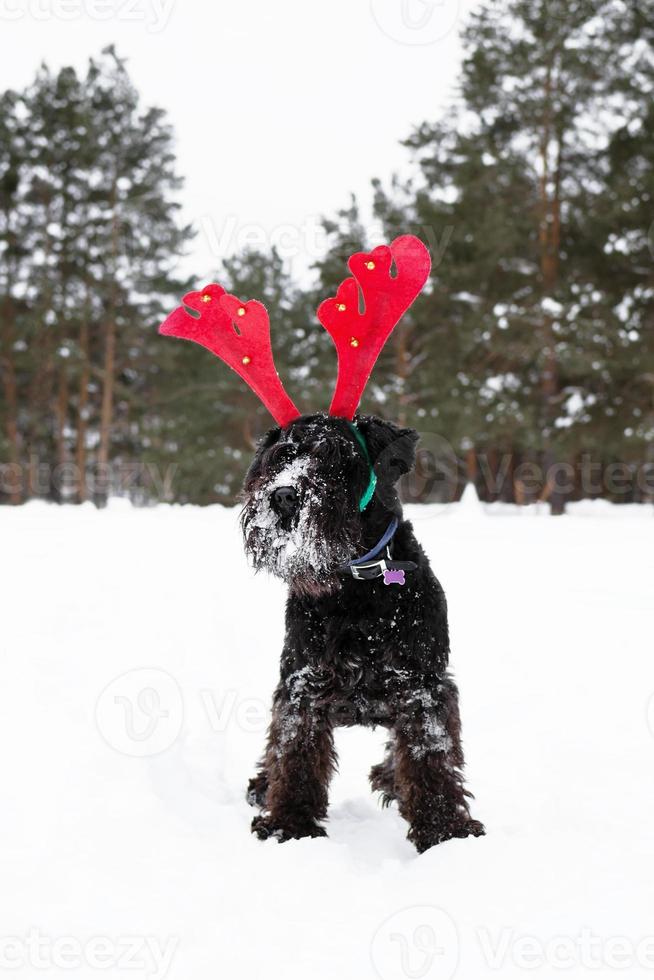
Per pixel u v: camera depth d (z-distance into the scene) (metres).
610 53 23.55
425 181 24.95
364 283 3.67
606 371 22.86
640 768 3.88
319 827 3.45
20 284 30.27
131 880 2.79
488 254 24.06
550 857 2.98
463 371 24.97
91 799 3.36
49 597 6.58
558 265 24.77
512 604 6.77
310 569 3.31
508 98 24.38
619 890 2.73
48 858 2.90
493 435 23.11
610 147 24.23
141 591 6.98
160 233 28.89
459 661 5.48
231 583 7.55
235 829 3.43
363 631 3.37
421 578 3.49
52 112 29.89
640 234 23.53
